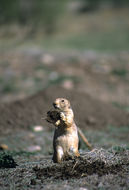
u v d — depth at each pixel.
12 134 40.97
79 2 180.50
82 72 77.31
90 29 149.50
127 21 155.25
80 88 68.50
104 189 19.36
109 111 48.53
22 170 23.06
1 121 44.25
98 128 44.56
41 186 20.19
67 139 22.88
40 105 46.75
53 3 132.75
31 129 42.81
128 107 58.72
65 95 49.00
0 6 115.69
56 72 77.38
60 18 139.25
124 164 22.38
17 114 45.44
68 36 140.50
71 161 22.88
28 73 77.62
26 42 125.56
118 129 44.19
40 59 85.69
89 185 19.86
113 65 81.69
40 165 23.61
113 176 20.75
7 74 77.56
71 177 20.98
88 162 22.44
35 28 129.12
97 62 83.50
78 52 98.81
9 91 69.31
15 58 87.75
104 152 24.77
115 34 141.25
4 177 22.23
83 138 26.33
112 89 68.75
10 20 119.12
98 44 132.38
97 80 73.12
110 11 170.00
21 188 20.33
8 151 34.25
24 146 36.84
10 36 119.56
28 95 66.88
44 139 39.44
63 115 22.31
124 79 74.06
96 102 49.88
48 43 131.50
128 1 178.75
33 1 124.88
